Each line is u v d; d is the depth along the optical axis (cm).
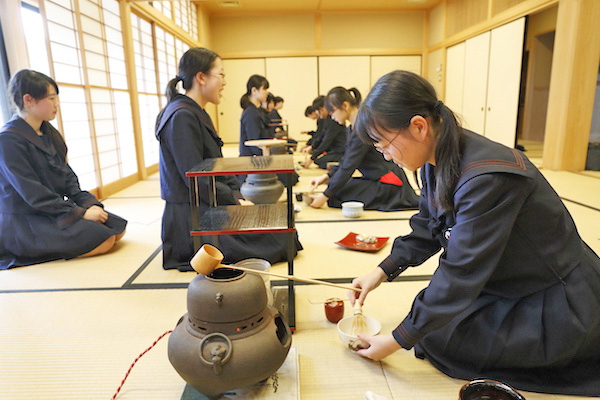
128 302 175
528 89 1008
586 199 346
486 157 101
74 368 130
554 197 106
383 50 1015
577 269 109
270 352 106
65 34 352
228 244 203
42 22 320
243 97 451
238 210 177
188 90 214
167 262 214
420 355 130
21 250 224
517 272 111
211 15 993
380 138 106
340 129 554
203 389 105
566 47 482
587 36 468
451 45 870
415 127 102
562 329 107
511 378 115
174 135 201
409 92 100
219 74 212
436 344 124
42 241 225
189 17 828
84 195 255
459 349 119
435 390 116
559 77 496
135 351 139
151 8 570
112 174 439
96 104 405
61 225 229
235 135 1058
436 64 955
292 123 1048
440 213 116
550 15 899
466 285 103
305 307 168
